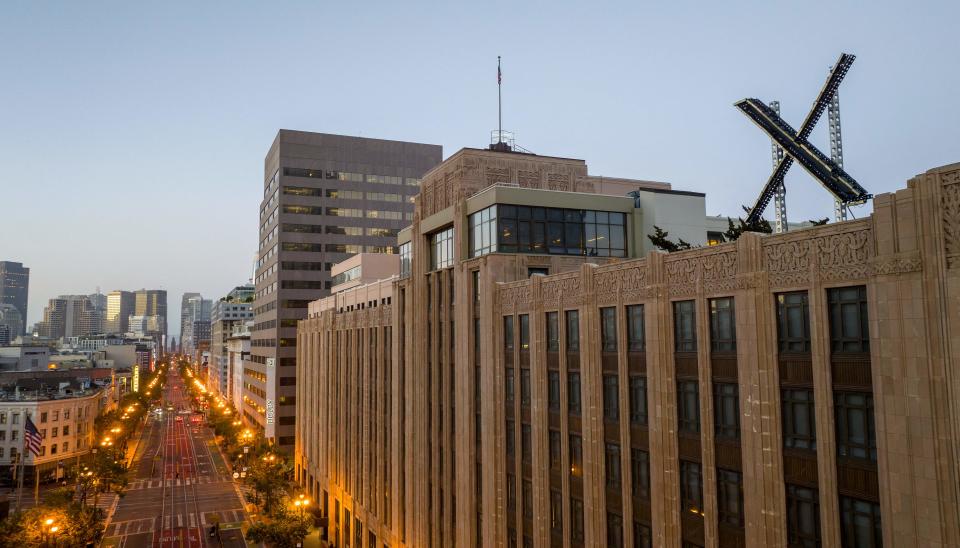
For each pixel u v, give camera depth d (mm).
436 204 47938
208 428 181750
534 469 32594
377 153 142375
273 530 63906
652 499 24719
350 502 66750
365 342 63562
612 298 27656
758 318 20609
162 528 80062
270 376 126562
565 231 40500
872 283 17469
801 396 19531
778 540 19625
